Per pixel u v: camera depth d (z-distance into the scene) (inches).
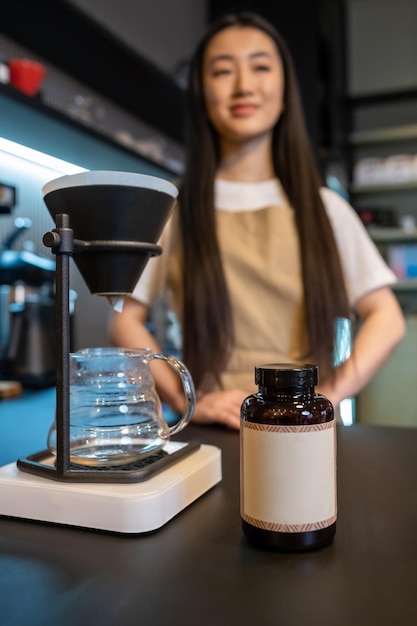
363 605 14.8
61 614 14.5
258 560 17.7
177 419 44.3
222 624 14.0
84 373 23.3
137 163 77.1
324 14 124.8
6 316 69.1
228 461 29.8
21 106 50.6
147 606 14.9
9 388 56.8
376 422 134.0
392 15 161.6
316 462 18.2
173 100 86.6
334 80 133.9
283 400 18.6
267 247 49.6
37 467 21.8
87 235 21.6
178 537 19.6
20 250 68.4
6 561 17.7
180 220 51.0
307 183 51.5
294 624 13.9
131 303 49.1
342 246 53.4
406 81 160.4
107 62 71.5
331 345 46.7
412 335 132.6
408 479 26.5
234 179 53.9
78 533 20.0
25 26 61.9
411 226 154.8
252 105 49.8
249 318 48.9
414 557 17.8
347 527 20.4
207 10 126.6
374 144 162.9
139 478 20.9
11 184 66.3
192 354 46.4
